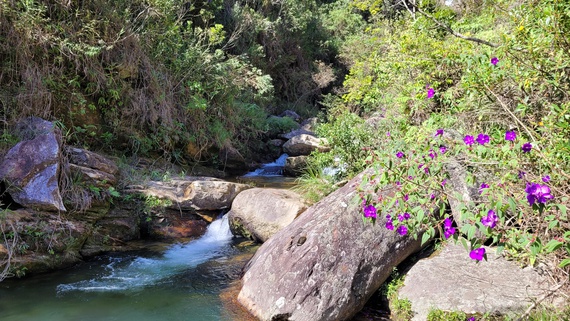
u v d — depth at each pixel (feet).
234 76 30.45
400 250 12.06
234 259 16.62
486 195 7.58
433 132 10.85
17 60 18.47
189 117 26.86
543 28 9.20
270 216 17.99
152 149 25.08
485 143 7.61
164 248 17.80
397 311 11.06
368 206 8.52
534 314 9.21
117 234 17.79
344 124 20.30
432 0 16.21
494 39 14.92
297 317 10.78
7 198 15.52
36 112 18.61
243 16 41.98
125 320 11.62
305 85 54.08
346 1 60.34
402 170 8.57
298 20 50.90
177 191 20.12
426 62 15.55
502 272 10.81
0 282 13.91
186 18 33.99
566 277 9.09
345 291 11.07
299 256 11.73
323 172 20.72
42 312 12.08
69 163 17.15
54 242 15.19
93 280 14.46
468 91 10.22
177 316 11.82
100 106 22.29
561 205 6.34
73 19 20.51
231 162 32.27
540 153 7.30
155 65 24.80
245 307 12.01
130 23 22.84
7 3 17.80
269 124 40.55
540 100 9.73
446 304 10.38
